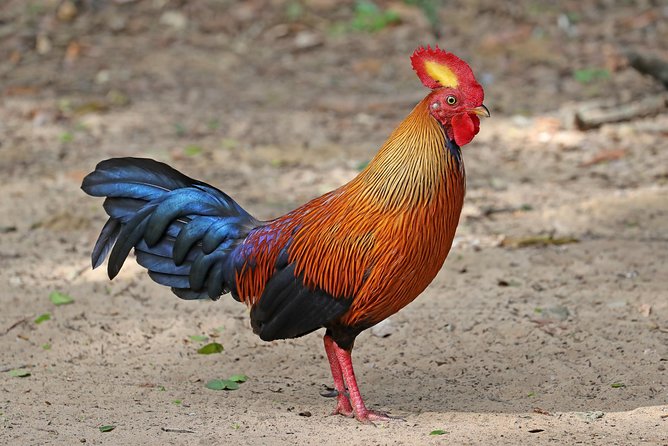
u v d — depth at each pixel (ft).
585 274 50.75
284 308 35.19
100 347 44.06
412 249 33.30
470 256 53.78
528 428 34.09
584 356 42.14
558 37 95.25
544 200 62.64
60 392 38.96
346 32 99.66
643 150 71.00
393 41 97.25
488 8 102.37
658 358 41.45
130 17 102.68
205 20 102.17
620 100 80.69
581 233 56.75
